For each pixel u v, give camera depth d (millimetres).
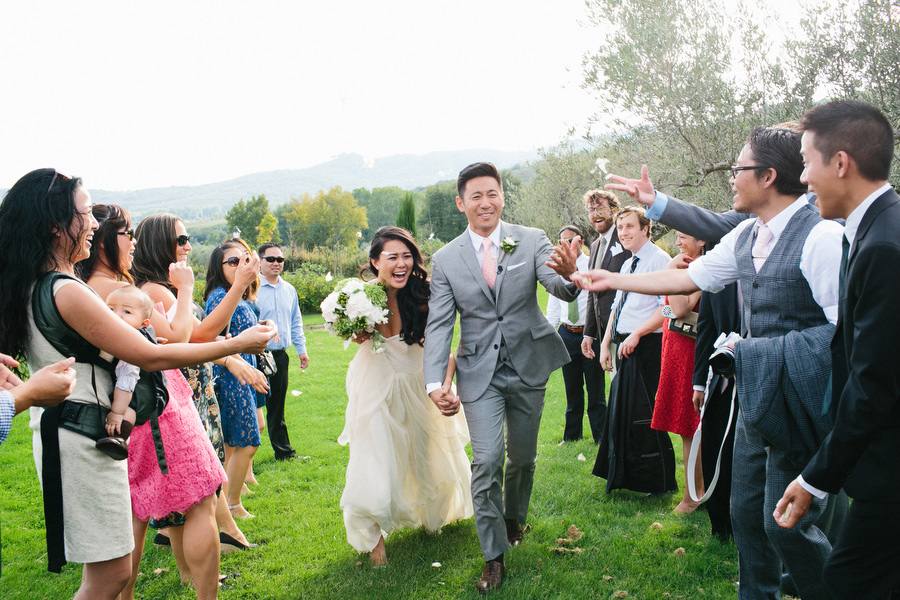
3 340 2188
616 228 5062
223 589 3246
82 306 2129
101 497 2219
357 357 3744
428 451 3746
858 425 1777
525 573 3248
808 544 2256
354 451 3502
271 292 5613
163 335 2809
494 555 3143
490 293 3410
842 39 8758
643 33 9891
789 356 2266
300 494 4660
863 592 1900
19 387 1847
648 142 10727
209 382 3781
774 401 2270
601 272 2822
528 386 3428
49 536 2137
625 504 4160
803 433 2240
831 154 1939
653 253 4664
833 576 1956
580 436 5902
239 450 4164
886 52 8305
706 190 10203
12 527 4254
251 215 79750
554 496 4371
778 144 2369
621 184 2947
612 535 3660
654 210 2941
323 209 78438
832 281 2248
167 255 3389
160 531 3867
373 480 3396
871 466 1818
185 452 2787
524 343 3424
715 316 3354
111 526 2238
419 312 3672
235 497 4203
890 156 1926
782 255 2381
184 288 2900
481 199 3398
